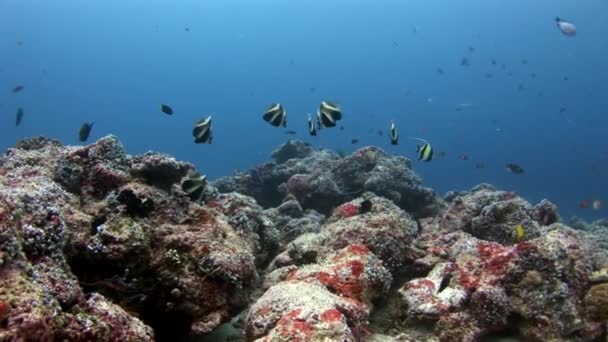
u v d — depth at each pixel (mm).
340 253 2174
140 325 1343
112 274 1683
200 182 2176
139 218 1949
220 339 1906
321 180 4324
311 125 3098
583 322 2045
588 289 2213
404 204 4418
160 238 1847
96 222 1878
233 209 2834
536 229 2816
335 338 1419
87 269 1688
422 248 2652
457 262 2270
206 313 1710
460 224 3287
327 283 1976
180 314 1708
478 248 2293
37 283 1154
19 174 2273
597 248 3209
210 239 1876
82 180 2281
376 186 4312
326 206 4289
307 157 5285
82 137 3297
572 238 2564
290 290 1710
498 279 2105
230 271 1769
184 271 1734
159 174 2295
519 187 21172
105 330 1206
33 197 1423
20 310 1000
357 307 1787
